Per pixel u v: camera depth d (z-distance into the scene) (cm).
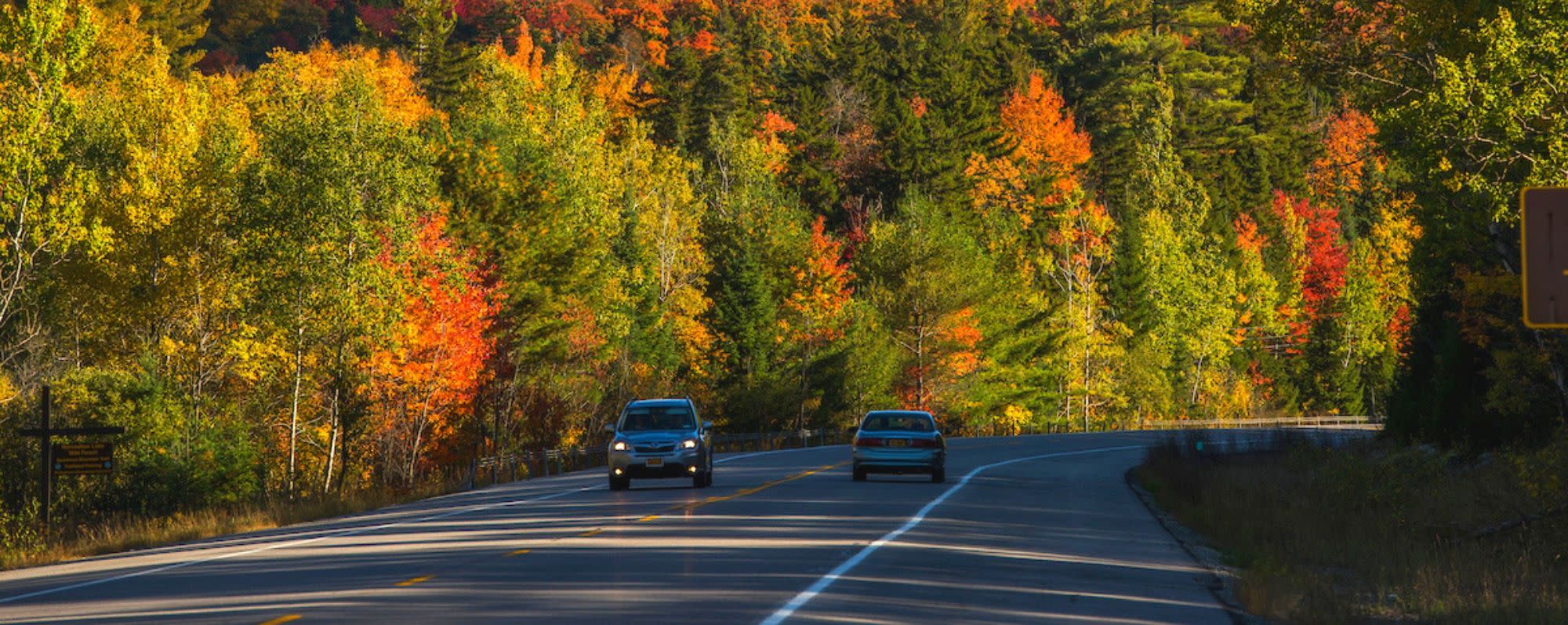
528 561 6291
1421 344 13962
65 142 19912
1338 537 7706
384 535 8244
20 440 14075
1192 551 7569
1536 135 7988
